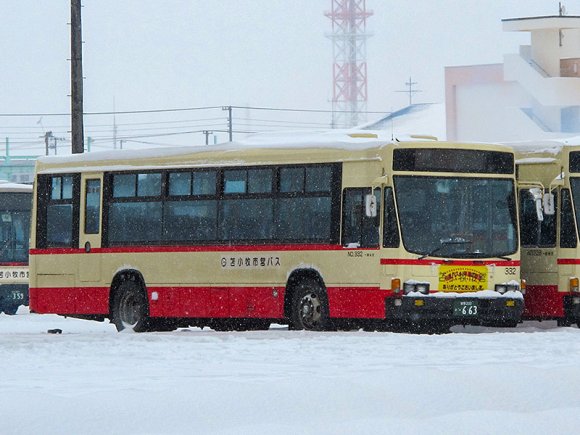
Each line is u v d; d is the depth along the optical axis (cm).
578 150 4062
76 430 1805
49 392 2208
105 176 4503
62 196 4616
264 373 2548
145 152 4419
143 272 4384
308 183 4025
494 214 3966
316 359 2888
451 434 1739
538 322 4538
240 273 4156
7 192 6078
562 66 9644
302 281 4038
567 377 2258
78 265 4553
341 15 19488
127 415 1900
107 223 4491
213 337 3653
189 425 1838
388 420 1825
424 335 3588
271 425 1788
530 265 4134
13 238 6059
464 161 3947
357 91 19412
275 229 4088
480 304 3903
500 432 1756
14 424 1842
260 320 4331
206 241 4241
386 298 3859
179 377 2489
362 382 2192
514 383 2198
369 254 3891
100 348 3303
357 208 3916
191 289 4269
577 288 4038
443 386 2161
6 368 2767
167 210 4341
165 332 4147
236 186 4188
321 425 1794
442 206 3909
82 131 6131
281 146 4097
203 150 4275
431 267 3869
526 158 4166
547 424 1808
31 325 5359
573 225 4047
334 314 3956
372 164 3906
